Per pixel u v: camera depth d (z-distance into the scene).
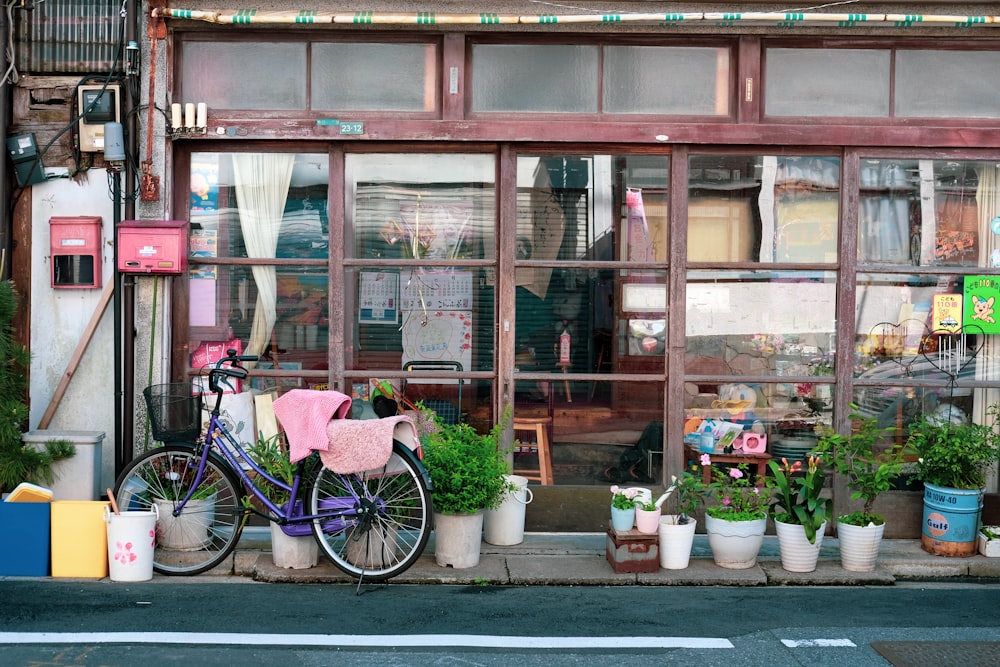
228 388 6.94
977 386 7.05
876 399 7.05
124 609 5.18
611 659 4.55
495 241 7.01
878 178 7.02
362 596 5.52
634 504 6.11
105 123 6.67
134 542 5.73
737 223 7.00
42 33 6.79
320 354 7.02
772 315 7.03
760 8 6.80
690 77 6.95
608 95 6.94
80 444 6.38
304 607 5.28
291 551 5.88
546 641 4.79
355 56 6.92
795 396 7.04
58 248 6.74
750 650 4.70
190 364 6.96
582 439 7.00
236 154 6.96
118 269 6.69
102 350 6.84
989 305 7.05
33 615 5.04
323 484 5.88
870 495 6.27
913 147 6.97
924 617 5.32
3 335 6.19
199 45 6.88
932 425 6.86
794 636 4.93
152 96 6.73
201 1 6.73
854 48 6.97
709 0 6.78
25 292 6.82
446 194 7.01
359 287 7.02
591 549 6.52
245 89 6.89
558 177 6.97
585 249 6.99
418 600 5.46
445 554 6.02
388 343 7.04
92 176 6.83
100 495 6.68
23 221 6.82
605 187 6.99
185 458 6.03
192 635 4.76
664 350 7.00
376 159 7.00
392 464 5.75
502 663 4.48
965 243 7.06
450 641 4.76
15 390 6.36
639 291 7.01
